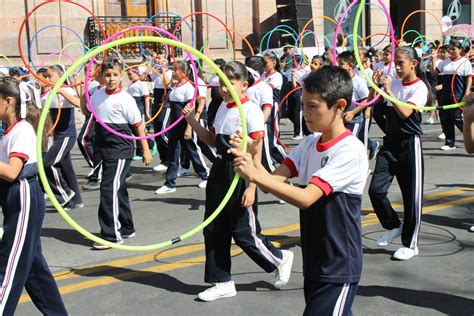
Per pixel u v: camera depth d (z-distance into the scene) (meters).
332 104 2.96
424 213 7.13
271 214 7.35
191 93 8.69
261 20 19.00
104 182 6.20
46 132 4.28
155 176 10.12
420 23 22.61
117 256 5.97
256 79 7.36
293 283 5.12
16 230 3.80
